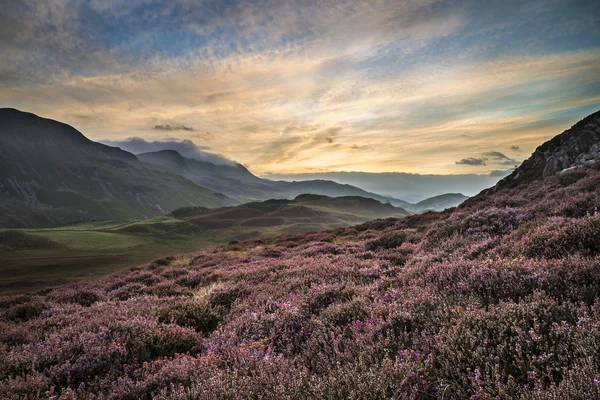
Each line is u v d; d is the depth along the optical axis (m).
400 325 4.34
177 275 16.23
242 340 5.22
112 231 134.50
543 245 6.70
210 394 3.24
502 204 16.58
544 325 3.35
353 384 3.04
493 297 4.60
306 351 4.33
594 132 25.42
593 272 4.35
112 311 7.85
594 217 6.61
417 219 26.22
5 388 3.94
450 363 3.17
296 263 12.76
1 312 10.25
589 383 2.32
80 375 4.41
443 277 5.95
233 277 12.13
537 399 2.35
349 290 6.93
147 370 4.41
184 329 6.08
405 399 2.70
